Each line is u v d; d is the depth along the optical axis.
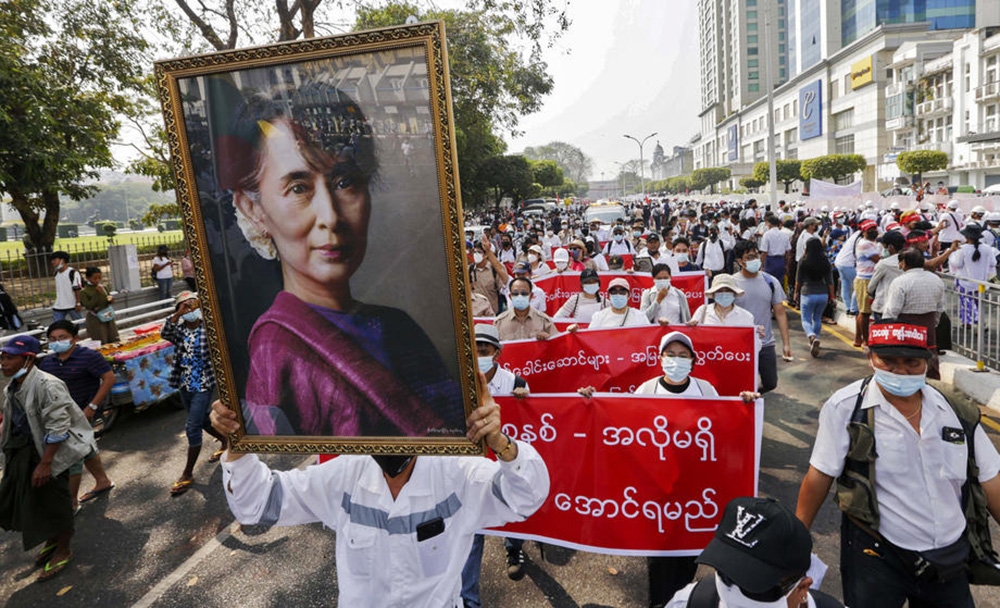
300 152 1.71
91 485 6.50
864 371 8.62
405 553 2.12
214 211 1.79
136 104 19.56
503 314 6.87
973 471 2.61
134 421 8.56
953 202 14.26
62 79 17.45
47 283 14.18
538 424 3.73
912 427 2.65
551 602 4.06
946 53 67.31
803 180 67.31
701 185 116.00
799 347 10.23
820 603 1.95
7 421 4.77
